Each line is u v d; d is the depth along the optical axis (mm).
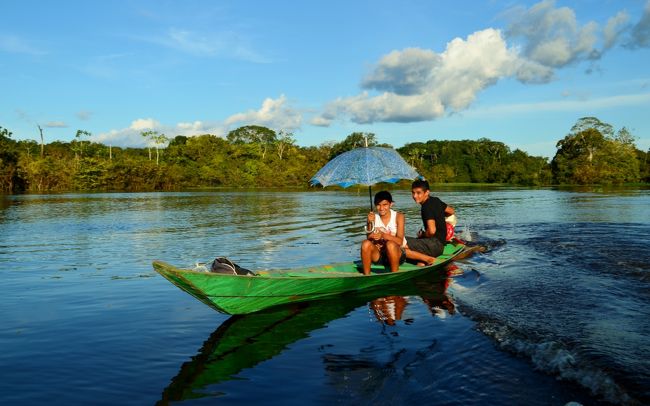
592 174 65250
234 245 11516
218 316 5785
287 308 6113
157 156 75688
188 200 33812
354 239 12516
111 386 3910
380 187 63594
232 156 86562
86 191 54625
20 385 3943
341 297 6570
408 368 4117
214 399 3664
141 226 16016
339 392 3729
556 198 30312
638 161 74188
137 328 5355
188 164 79688
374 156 7758
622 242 10086
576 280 6824
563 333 4684
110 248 11188
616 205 22016
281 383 3920
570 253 8953
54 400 3682
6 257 10023
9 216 20359
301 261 9375
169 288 7191
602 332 4680
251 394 3736
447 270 8086
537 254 9086
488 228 13469
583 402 3395
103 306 6242
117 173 61469
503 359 4184
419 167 96000
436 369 4059
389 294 6660
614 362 3957
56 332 5234
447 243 9633
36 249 11109
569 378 3746
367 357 4406
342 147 86750
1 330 5309
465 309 5711
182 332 5215
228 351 4641
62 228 15508
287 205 27266
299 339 4949
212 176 72688
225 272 5816
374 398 3609
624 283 6559
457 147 109375
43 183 58406
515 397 3510
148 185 62562
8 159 54844
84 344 4867
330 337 4973
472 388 3680
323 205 27094
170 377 4074
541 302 5797
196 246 11375
